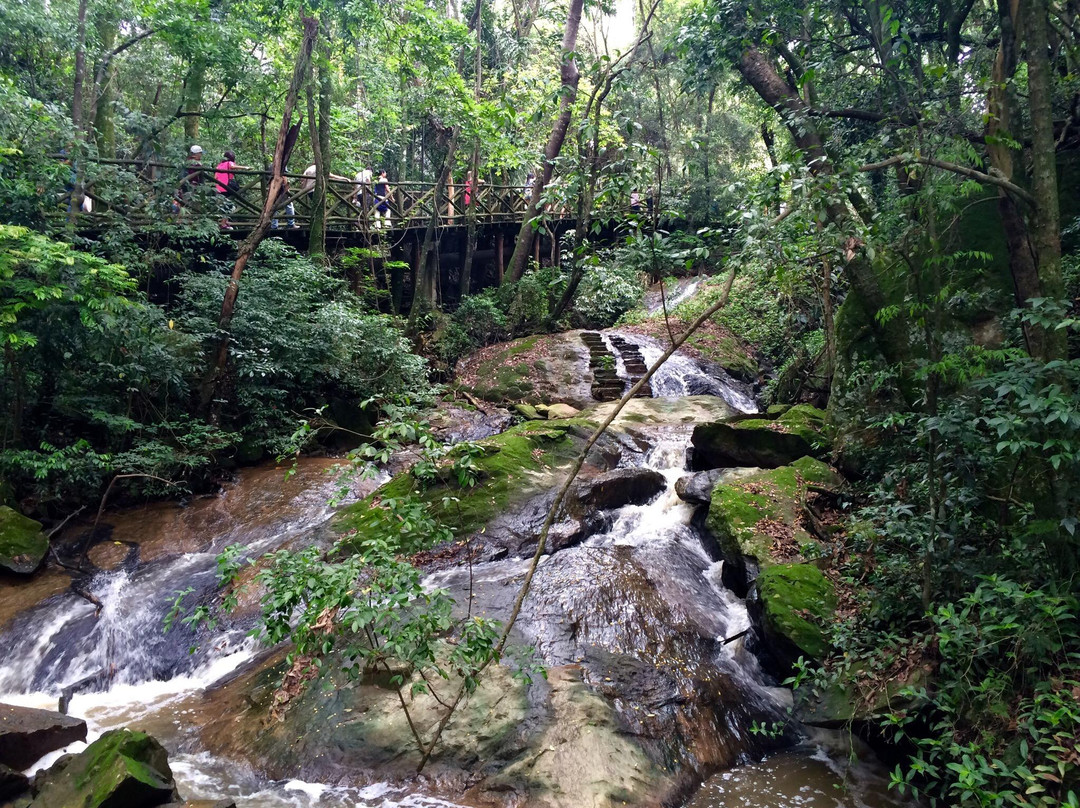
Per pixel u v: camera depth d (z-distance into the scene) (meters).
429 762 4.15
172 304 10.54
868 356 7.28
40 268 6.54
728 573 6.21
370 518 7.22
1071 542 3.68
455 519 7.15
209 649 5.75
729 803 3.98
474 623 3.75
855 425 7.01
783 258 3.90
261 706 4.84
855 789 4.09
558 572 6.25
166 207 9.65
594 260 4.69
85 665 5.59
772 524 6.15
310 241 11.80
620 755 4.14
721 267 3.92
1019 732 3.40
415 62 13.87
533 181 16.69
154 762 3.93
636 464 8.76
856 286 6.04
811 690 4.57
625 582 6.06
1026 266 4.55
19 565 6.54
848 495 6.48
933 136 4.25
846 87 7.25
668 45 8.16
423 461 4.00
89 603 6.26
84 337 7.56
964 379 4.05
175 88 15.42
